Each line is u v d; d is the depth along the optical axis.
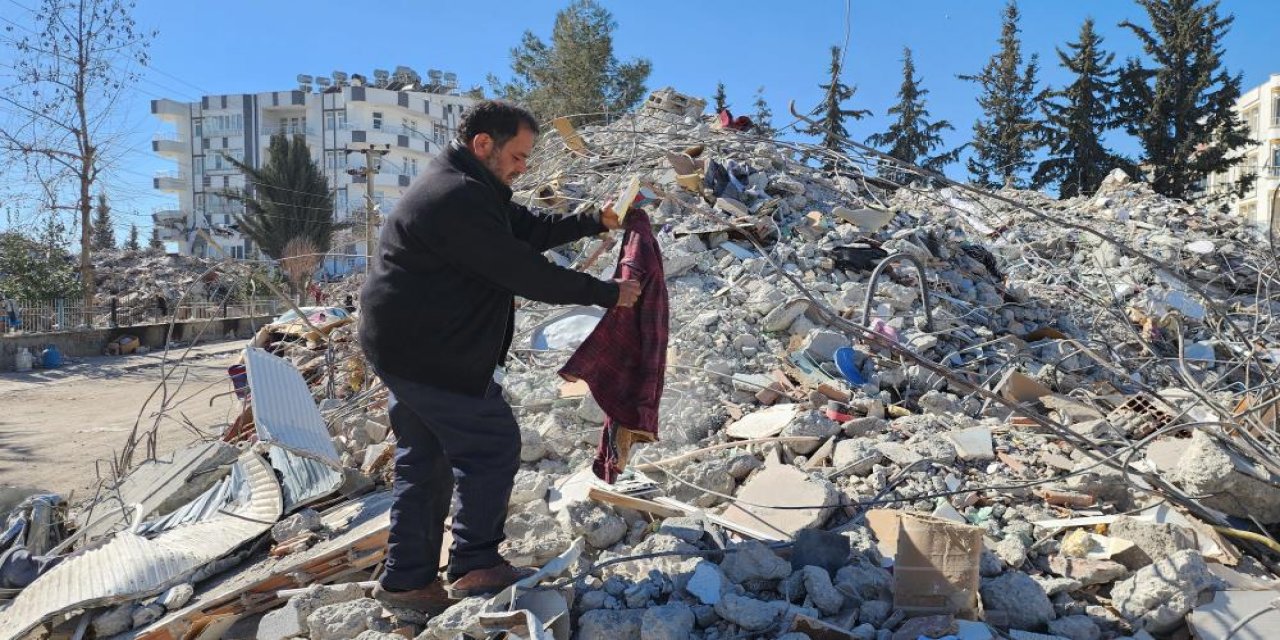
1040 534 3.27
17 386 14.98
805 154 5.48
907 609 2.67
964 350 5.83
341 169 56.25
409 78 60.22
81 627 3.06
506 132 2.51
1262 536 3.07
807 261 7.17
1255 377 6.16
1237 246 10.77
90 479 7.50
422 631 2.68
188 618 3.02
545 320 6.21
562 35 33.12
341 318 8.22
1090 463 3.81
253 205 39.59
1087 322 7.86
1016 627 2.69
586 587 2.92
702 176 8.31
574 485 3.64
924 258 7.57
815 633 2.54
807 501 3.38
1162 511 3.29
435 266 2.46
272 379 3.93
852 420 4.36
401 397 2.59
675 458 4.07
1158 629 2.67
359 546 3.25
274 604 3.12
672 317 6.20
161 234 56.69
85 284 22.61
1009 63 31.62
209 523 3.92
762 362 5.47
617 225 2.93
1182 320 7.70
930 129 32.09
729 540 3.21
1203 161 29.73
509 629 2.42
